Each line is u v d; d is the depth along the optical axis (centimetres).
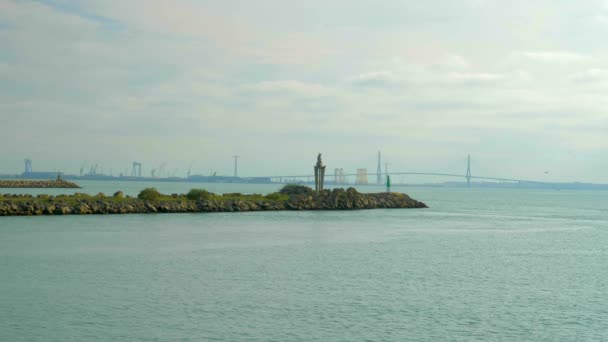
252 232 6681
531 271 4241
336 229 7269
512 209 14438
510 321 2781
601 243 6319
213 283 3559
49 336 2441
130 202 9612
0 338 2405
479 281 3784
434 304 3092
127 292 3266
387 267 4281
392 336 2516
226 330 2561
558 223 9662
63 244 5225
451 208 13988
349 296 3253
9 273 3781
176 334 2489
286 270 4072
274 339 2445
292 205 11119
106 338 2422
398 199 13225
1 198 9725
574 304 3141
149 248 5088
